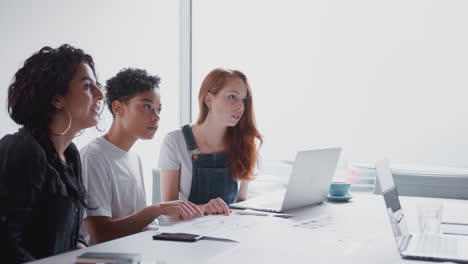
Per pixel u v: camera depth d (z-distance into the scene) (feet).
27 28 9.91
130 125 6.58
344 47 13.50
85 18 11.52
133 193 6.67
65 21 10.93
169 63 14.87
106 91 6.73
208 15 15.08
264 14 14.46
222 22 14.93
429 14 12.45
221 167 7.96
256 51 14.53
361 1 13.26
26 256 4.32
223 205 6.39
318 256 4.29
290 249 4.51
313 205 7.27
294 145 14.15
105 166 6.27
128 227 5.90
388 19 12.94
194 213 5.82
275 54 14.32
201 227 5.37
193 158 7.79
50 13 10.49
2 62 9.35
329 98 13.73
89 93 5.15
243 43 14.70
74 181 5.28
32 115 4.89
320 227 5.57
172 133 7.98
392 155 13.02
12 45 9.57
